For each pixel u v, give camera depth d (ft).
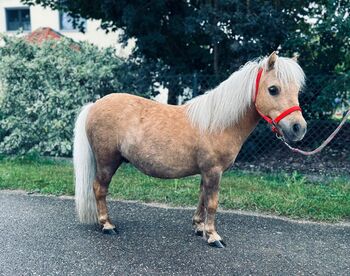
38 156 22.84
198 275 9.57
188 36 22.99
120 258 10.48
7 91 23.03
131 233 12.25
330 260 10.46
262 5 20.27
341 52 22.00
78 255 10.65
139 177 18.72
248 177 18.71
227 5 20.33
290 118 9.80
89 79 22.33
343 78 19.51
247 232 12.35
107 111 11.46
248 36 20.11
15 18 65.57
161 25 22.89
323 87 20.61
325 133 22.04
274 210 14.19
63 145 21.94
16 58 22.88
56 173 19.31
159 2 21.29
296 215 13.74
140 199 15.62
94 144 11.76
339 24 19.29
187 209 14.60
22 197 16.01
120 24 23.50
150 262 10.25
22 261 10.29
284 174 18.89
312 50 22.02
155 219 13.53
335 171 19.56
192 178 18.60
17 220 13.30
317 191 16.26
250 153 21.75
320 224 13.06
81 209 12.26
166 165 11.11
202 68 24.29
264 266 10.07
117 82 22.35
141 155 11.18
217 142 10.73
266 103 10.16
